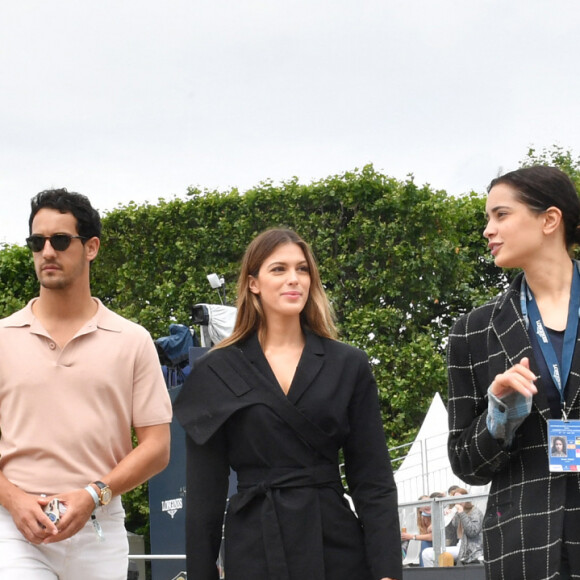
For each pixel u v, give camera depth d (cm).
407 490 1727
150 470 481
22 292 2450
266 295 429
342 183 2325
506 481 379
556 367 374
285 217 2347
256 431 406
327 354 423
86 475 466
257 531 398
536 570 359
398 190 2305
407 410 2188
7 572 445
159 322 2333
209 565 413
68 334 480
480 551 1054
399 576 402
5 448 470
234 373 418
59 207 479
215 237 2353
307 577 391
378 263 2312
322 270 2309
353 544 404
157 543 1210
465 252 2344
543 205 386
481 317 402
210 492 416
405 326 2278
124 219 2394
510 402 362
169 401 498
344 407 414
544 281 390
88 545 464
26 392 468
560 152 2762
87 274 489
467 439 387
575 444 360
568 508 361
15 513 446
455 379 404
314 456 406
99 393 473
